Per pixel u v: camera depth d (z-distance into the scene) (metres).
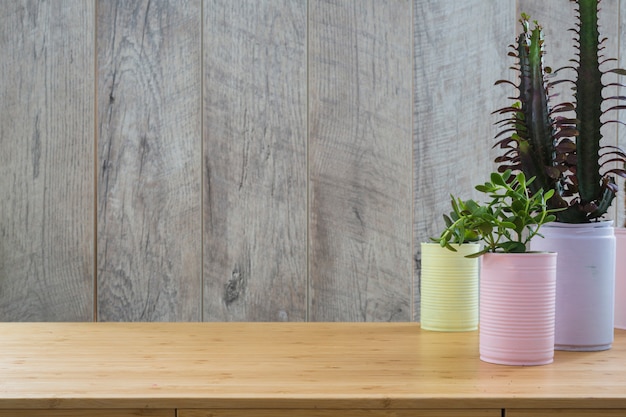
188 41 1.97
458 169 2.00
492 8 2.00
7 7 1.96
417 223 2.00
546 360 1.12
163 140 1.98
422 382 1.00
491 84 2.00
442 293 1.42
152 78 1.97
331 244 2.00
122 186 1.98
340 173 1.99
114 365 1.11
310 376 1.04
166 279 1.99
